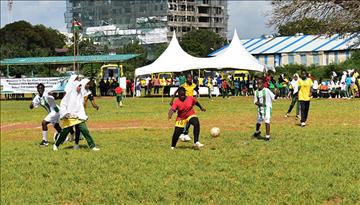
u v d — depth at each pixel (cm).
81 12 13512
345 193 856
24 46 10756
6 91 4803
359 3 2758
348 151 1235
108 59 4947
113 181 1022
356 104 2864
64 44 11462
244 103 3325
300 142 1407
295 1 2912
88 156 1306
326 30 2950
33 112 3212
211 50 10150
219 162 1159
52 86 4712
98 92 5409
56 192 970
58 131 1594
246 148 1339
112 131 1903
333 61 6303
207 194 905
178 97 1361
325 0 2842
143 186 968
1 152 1462
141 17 12756
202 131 1767
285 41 7019
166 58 4334
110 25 12900
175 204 849
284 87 3844
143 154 1304
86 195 934
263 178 988
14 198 940
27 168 1196
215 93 4391
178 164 1154
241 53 4322
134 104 3572
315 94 3731
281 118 2180
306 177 977
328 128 1734
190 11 13038
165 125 2080
